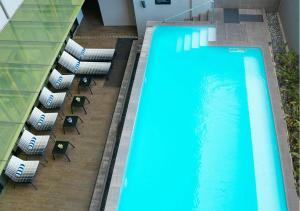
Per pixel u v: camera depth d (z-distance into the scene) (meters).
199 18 15.89
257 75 13.36
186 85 13.45
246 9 15.90
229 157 11.11
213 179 10.66
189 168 11.02
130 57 16.28
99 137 13.30
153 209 10.26
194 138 11.77
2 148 10.10
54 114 13.39
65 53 15.72
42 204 11.49
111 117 13.97
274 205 9.86
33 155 12.59
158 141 11.84
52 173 12.30
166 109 12.77
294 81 12.59
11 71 11.10
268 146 11.19
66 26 13.37
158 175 10.96
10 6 11.39
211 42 14.53
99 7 18.52
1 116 10.43
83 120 13.95
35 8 12.67
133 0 15.85
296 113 11.50
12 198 11.71
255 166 10.76
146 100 13.12
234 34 14.69
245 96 12.74
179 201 10.33
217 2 15.84
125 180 10.86
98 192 11.55
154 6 15.99
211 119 12.23
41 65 12.02
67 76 14.88
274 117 11.59
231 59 14.00
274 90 12.39
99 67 15.50
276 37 15.09
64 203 11.46
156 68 14.18
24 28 12.15
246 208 9.95
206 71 13.77
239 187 10.39
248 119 12.02
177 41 14.97
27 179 11.56
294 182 9.91
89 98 14.80
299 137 10.90
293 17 13.68
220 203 10.15
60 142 12.66
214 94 13.00
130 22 18.08
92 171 12.26
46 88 14.17
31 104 11.02
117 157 11.14
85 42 17.58
